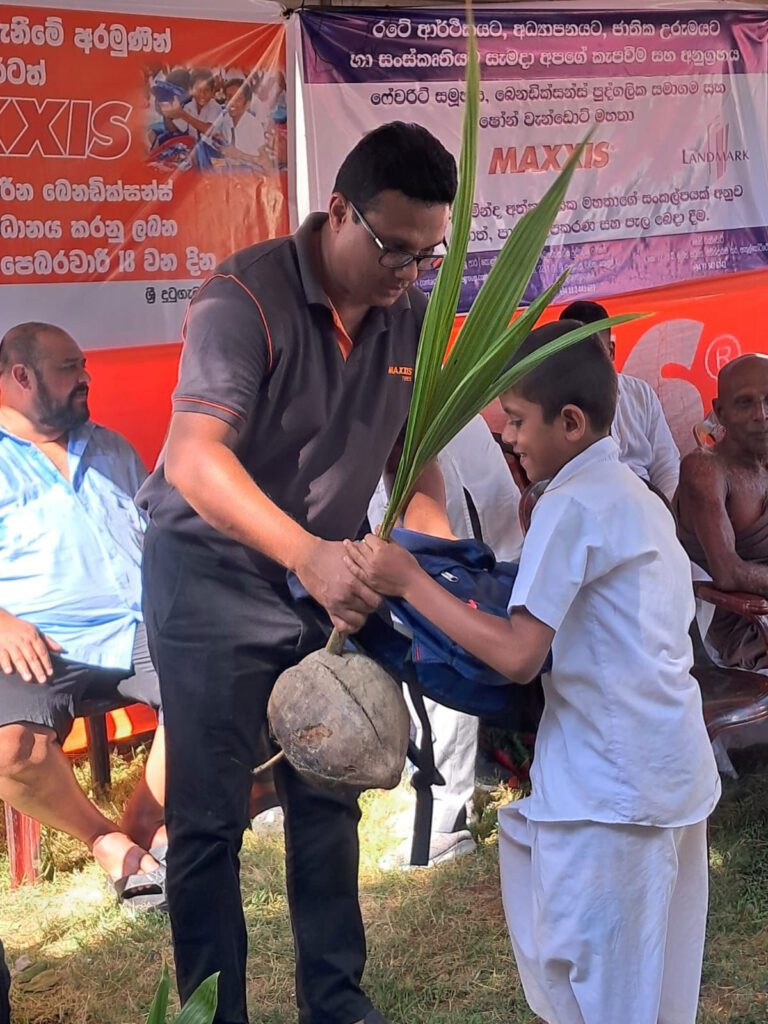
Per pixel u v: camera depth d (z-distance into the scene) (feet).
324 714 6.00
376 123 12.56
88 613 11.38
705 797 6.61
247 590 7.13
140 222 11.65
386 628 6.54
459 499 10.75
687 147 14.28
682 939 6.97
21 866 10.71
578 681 6.40
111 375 11.73
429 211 6.35
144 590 7.45
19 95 10.93
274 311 6.76
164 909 10.11
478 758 12.38
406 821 11.04
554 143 13.53
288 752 6.16
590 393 6.31
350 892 7.72
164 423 12.05
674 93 14.06
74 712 11.19
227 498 6.33
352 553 6.10
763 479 11.96
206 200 11.91
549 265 13.79
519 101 13.24
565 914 6.48
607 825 6.37
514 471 12.17
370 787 6.06
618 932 6.45
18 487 11.28
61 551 11.39
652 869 6.46
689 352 14.80
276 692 6.26
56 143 11.16
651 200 14.20
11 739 10.53
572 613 6.40
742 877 10.27
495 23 12.96
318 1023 7.54
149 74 11.42
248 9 11.73
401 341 7.44
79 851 11.25
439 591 6.05
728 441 11.99
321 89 12.25
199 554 7.11
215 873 7.26
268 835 11.28
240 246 12.17
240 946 7.33
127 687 11.53
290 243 7.01
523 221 5.24
